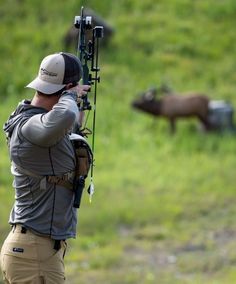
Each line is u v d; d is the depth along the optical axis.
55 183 14.43
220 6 100.81
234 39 94.94
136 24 95.38
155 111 73.19
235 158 67.81
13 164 14.65
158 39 92.38
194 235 51.41
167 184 61.66
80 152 14.63
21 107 14.41
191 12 99.69
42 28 94.31
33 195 14.44
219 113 73.81
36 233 14.42
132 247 49.31
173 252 48.38
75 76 14.34
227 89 84.31
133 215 54.75
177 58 89.50
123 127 74.19
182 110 72.69
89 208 55.88
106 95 80.75
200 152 69.56
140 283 42.72
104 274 44.06
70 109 13.70
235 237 50.91
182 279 43.41
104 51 89.25
